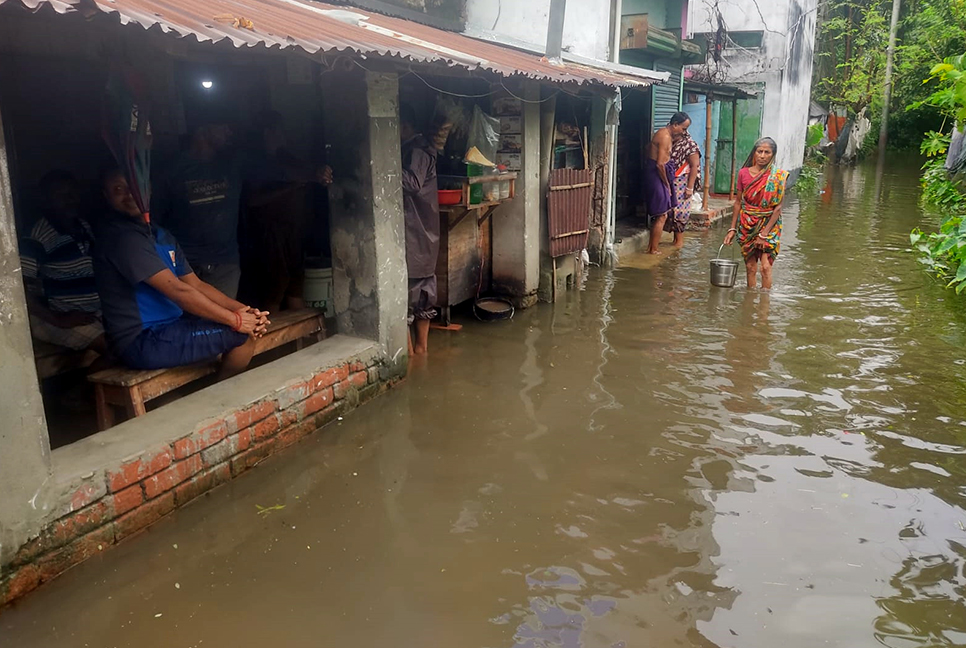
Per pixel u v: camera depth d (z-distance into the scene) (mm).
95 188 5211
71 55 5078
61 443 4332
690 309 7750
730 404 5344
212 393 4414
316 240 6531
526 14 9414
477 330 7094
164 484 3852
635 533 3795
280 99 6484
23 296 3162
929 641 3027
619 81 7926
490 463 4523
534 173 7578
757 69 17062
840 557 3586
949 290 8367
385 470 4441
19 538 3203
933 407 5262
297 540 3742
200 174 5000
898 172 22844
